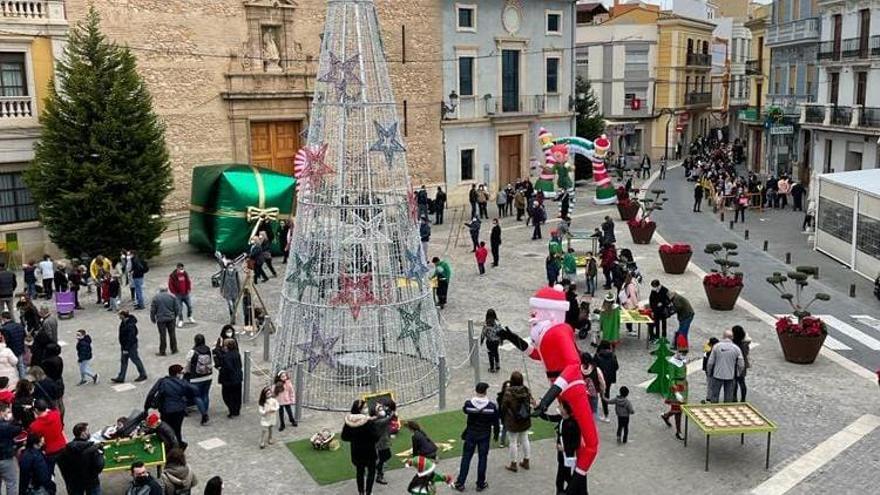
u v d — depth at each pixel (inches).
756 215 1517.0
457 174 1622.8
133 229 1006.4
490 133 1674.5
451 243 1240.2
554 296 451.8
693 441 537.6
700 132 3117.6
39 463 419.2
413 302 615.8
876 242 970.1
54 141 982.4
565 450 448.8
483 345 737.0
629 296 767.1
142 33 1138.0
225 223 1076.5
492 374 661.9
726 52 3302.2
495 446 534.0
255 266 970.1
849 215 1047.6
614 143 2586.1
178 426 509.0
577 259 991.6
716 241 1244.5
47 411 454.9
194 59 1198.3
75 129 986.7
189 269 1048.8
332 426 562.6
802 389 624.7
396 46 1477.6
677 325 789.9
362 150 599.8
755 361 690.2
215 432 556.7
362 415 452.1
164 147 1063.0
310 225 603.2
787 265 1071.6
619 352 719.7
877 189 992.9
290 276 616.7
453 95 1573.6
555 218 1481.3
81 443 421.4
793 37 1863.9
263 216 1095.0
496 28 1644.9
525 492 470.9
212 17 1209.4
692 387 629.9
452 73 1578.5
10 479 441.1
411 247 620.1
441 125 1572.3
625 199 1473.9
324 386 606.9
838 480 480.4
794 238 1268.5
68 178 979.9
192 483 412.5
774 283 769.6
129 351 642.8
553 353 443.5
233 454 522.0
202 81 1210.6
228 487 477.7
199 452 524.7
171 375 510.9
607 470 497.0
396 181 612.7
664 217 1505.9
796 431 549.0
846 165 1598.2
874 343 740.0
